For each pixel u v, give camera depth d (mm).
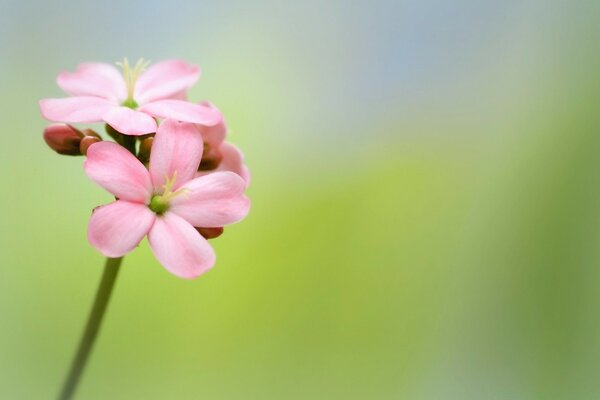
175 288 367
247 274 375
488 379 391
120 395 364
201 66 379
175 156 271
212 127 283
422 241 390
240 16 381
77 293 365
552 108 391
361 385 384
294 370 378
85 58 372
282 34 385
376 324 387
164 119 275
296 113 388
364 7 389
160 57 377
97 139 279
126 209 265
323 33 388
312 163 388
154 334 366
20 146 366
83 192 367
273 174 384
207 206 270
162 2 374
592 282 391
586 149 389
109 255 261
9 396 360
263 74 385
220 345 371
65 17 368
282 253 381
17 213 365
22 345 361
